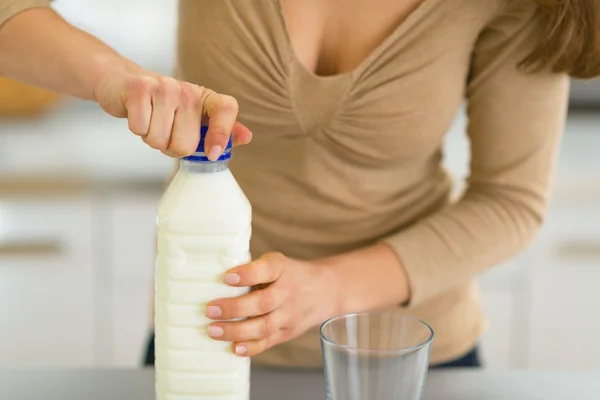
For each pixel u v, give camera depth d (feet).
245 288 2.69
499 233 3.58
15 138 7.96
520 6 3.37
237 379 2.69
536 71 3.43
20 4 3.14
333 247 3.76
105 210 7.43
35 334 7.62
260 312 2.72
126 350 7.72
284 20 3.26
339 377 2.48
